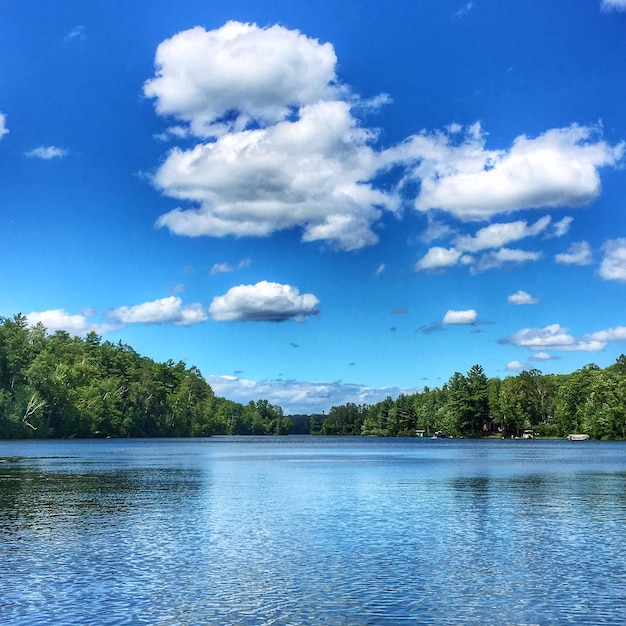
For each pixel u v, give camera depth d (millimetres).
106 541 28406
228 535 29844
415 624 17828
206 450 128875
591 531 31078
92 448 126375
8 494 46031
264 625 17688
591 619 18219
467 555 25703
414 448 149625
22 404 154625
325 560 24828
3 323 177500
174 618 18234
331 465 81625
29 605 19281
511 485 53656
